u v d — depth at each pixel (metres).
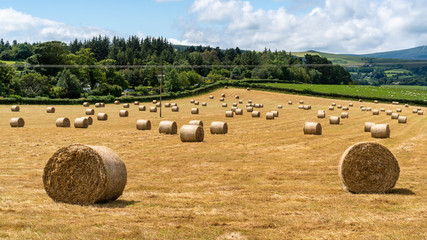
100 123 44.31
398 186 14.83
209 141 28.83
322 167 19.16
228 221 9.87
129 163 20.16
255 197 12.73
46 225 9.27
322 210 11.02
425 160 21.16
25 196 12.53
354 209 11.19
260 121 48.88
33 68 110.50
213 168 18.89
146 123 37.31
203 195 13.09
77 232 8.80
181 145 26.70
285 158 21.94
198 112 61.69
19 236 8.47
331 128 41.03
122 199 12.45
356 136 32.97
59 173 11.84
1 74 99.44
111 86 120.06
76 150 11.78
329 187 14.67
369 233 8.98
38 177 16.50
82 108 71.25
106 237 8.52
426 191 13.88
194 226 9.38
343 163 13.87
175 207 11.36
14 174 17.20
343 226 9.52
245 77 158.50
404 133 36.12
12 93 94.25
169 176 16.89
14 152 23.70
